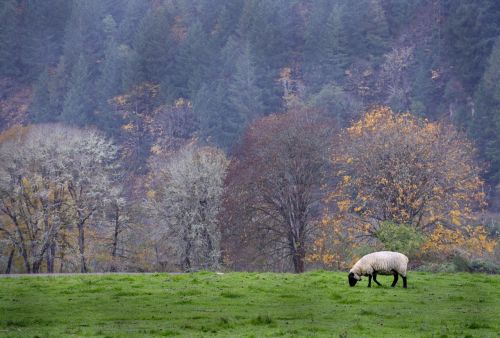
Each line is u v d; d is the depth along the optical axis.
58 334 29.70
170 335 29.41
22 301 39.47
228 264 94.19
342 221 79.06
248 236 86.69
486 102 182.88
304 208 88.44
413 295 40.69
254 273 53.88
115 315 34.94
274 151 89.12
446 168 80.25
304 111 101.56
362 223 77.31
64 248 95.94
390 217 77.94
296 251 86.50
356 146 83.12
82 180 97.56
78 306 37.62
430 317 33.94
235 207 88.25
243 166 91.12
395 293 41.34
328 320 33.28
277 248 89.06
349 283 43.84
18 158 95.81
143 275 52.72
